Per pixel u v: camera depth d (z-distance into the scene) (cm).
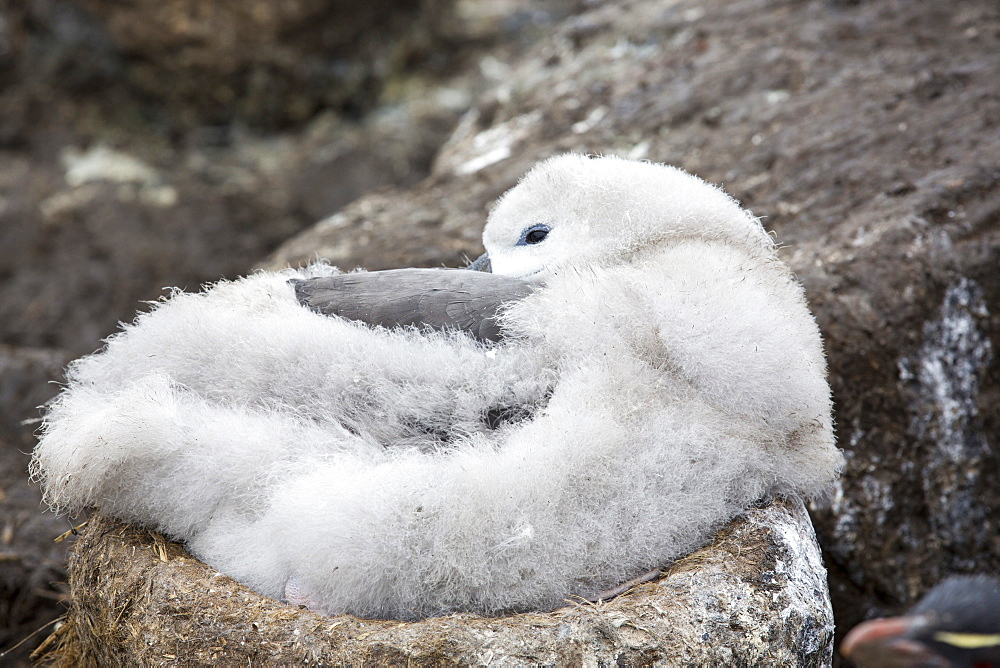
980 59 654
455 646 300
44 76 1148
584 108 729
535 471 323
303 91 1191
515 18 1237
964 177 547
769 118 654
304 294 378
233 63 1155
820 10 750
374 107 1209
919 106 625
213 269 1040
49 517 554
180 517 354
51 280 1007
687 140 662
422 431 347
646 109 702
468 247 612
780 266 385
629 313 340
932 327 511
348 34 1180
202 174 1134
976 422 517
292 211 1110
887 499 500
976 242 523
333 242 640
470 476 322
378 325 356
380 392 342
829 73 682
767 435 347
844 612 504
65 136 1138
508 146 716
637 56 775
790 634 329
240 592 327
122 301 1002
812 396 346
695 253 359
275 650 310
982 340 519
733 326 334
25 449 598
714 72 714
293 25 1145
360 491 320
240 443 338
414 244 622
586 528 332
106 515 366
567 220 395
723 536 347
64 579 525
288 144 1187
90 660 371
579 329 340
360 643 304
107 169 1109
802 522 362
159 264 1030
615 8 847
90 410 355
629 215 384
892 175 570
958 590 242
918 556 505
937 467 509
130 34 1130
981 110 605
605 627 307
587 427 326
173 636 321
